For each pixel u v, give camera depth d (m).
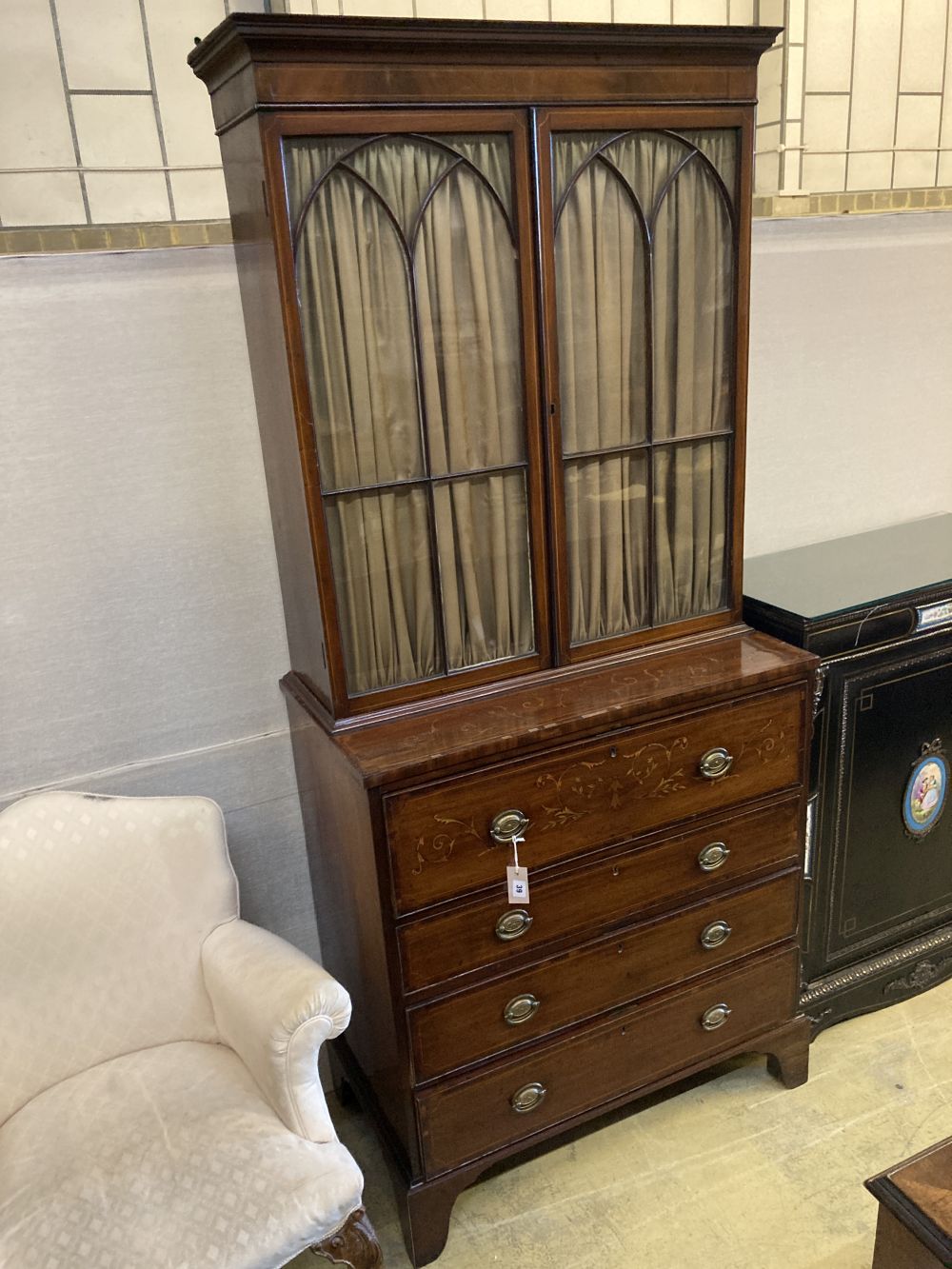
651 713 1.64
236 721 1.92
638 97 1.50
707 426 1.75
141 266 1.63
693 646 1.84
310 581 1.56
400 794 1.48
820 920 2.06
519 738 1.53
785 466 2.33
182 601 1.81
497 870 1.60
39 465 1.65
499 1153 1.75
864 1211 1.74
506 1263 1.71
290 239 1.36
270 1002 1.44
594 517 1.70
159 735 1.86
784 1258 1.67
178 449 1.74
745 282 1.68
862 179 2.17
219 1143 1.40
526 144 1.44
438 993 1.62
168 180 1.63
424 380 1.50
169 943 1.65
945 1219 1.19
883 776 2.03
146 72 1.58
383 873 1.51
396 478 1.54
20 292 1.57
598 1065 1.81
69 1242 1.28
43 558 1.69
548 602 1.69
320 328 1.42
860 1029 2.19
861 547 2.34
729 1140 1.92
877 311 2.32
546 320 1.53
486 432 1.57
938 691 2.04
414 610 1.61
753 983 1.94
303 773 1.88
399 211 1.41
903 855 2.13
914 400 2.45
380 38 1.30
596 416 1.65
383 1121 1.81
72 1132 1.46
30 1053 1.56
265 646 1.90
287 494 1.60
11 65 1.50
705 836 1.79
